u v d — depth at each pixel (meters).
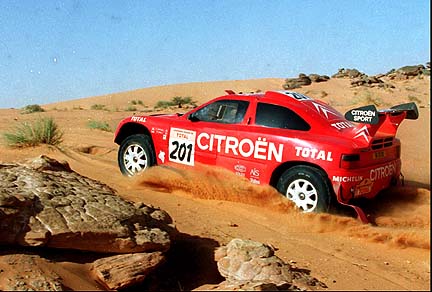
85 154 11.85
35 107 38.47
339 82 60.03
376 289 4.62
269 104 7.73
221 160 7.90
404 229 6.50
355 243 6.16
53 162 6.74
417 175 10.45
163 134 8.66
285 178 7.26
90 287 4.45
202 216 7.01
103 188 6.04
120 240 4.79
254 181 7.57
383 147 7.46
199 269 5.30
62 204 5.05
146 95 73.12
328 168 6.88
